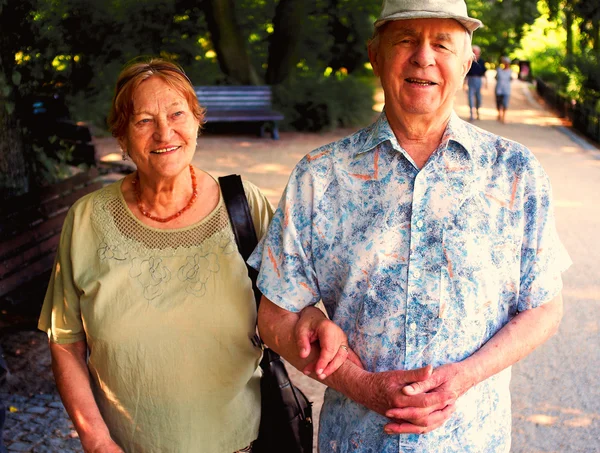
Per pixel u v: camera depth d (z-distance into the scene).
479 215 1.97
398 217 1.99
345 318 2.07
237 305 2.28
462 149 1.99
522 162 1.99
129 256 2.26
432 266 1.97
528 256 2.01
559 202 9.41
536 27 31.06
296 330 2.03
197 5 15.22
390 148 2.01
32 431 3.76
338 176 2.05
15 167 5.70
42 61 5.98
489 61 34.00
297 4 16.17
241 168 11.34
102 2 11.09
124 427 2.29
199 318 2.24
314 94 15.63
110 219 2.31
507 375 2.13
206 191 2.38
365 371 1.98
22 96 5.93
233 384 2.31
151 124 2.19
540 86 24.17
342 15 17.31
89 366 2.34
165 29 15.01
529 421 4.19
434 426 1.88
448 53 1.94
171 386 2.23
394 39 1.96
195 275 2.27
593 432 4.08
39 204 5.27
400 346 2.00
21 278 4.82
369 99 16.20
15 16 5.56
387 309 2.00
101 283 2.23
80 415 2.23
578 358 5.00
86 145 8.25
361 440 2.07
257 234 2.42
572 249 7.41
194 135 2.28
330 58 18.09
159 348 2.22
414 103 1.95
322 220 2.05
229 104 14.91
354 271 2.02
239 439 2.37
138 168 2.28
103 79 12.81
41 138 6.58
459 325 1.97
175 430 2.26
